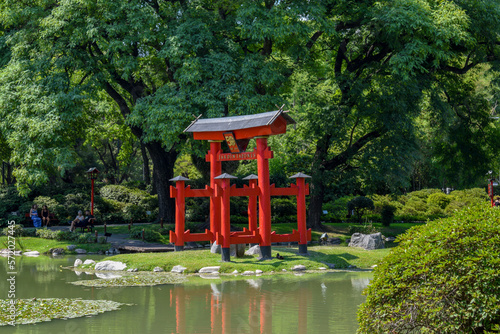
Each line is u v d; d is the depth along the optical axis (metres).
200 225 27.12
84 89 23.56
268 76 22.53
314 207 29.19
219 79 22.59
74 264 17.33
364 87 25.53
